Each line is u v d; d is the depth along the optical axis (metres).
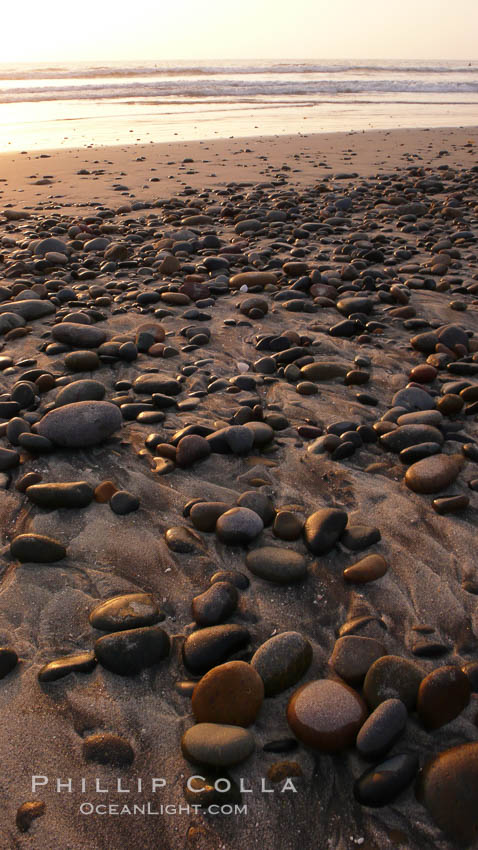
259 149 11.45
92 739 1.45
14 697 1.55
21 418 2.68
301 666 1.58
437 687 1.46
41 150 11.17
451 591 1.86
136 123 14.80
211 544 2.05
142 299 4.19
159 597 1.85
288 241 5.69
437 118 16.72
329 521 2.03
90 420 2.49
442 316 4.01
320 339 3.65
